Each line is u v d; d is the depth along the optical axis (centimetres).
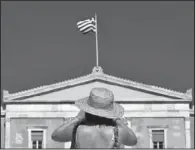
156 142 6888
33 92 6856
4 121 6869
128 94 6862
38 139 6825
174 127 6888
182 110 6900
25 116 6831
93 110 886
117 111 894
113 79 6819
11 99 6869
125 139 884
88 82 6831
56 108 6819
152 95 6900
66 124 890
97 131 880
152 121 6888
